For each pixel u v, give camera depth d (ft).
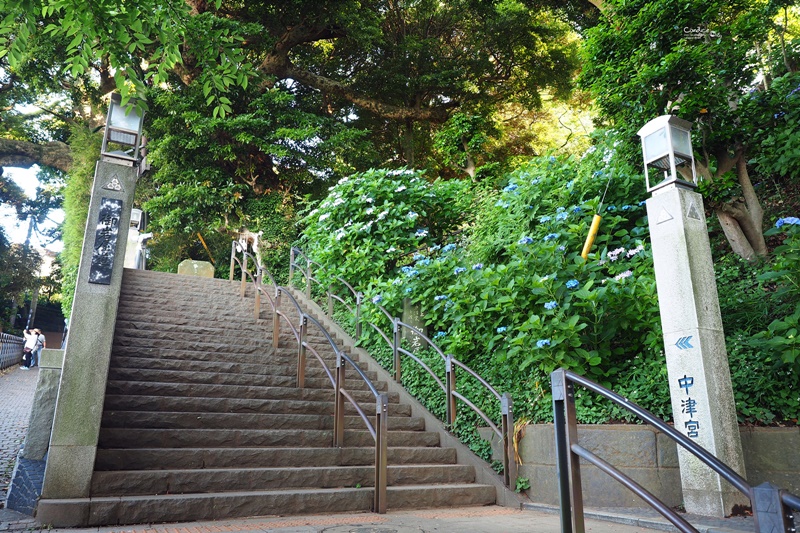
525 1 64.18
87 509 14.06
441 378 24.80
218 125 54.65
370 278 34.37
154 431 17.81
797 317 16.65
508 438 19.36
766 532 5.93
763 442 16.26
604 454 17.31
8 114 84.02
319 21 61.21
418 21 68.80
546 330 19.52
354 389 25.52
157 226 58.34
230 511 15.51
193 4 57.47
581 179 28.14
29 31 17.02
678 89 22.45
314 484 17.78
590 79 25.64
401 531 14.08
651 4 22.86
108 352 15.92
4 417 32.58
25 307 120.88
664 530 13.98
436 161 73.31
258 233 55.26
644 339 20.03
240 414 19.99
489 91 73.41
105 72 70.33
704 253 16.72
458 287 24.82
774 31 32.78
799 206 26.45
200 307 33.60
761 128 24.38
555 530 14.47
